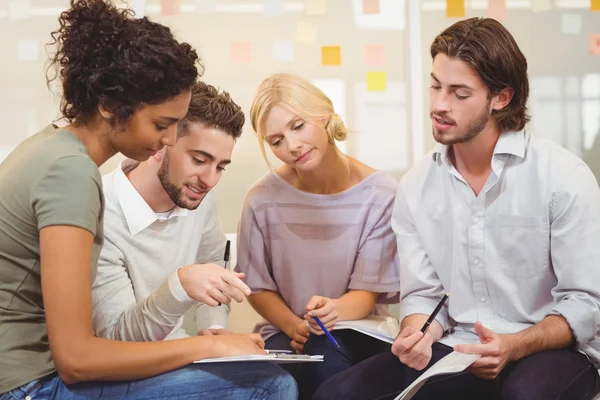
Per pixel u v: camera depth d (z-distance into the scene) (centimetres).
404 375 155
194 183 156
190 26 234
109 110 124
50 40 231
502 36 158
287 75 186
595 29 238
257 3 234
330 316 175
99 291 152
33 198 119
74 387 125
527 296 164
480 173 167
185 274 137
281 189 198
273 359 128
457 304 169
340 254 196
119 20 125
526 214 161
